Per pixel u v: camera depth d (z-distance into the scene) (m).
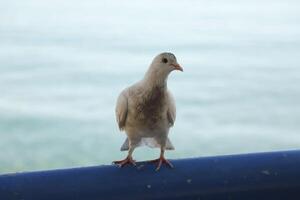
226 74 34.03
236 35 49.38
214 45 44.72
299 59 38.66
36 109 26.22
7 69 35.00
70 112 25.92
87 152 21.92
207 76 33.38
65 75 33.81
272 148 23.48
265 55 40.47
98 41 46.22
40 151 21.67
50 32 50.25
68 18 59.62
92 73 33.88
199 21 57.84
